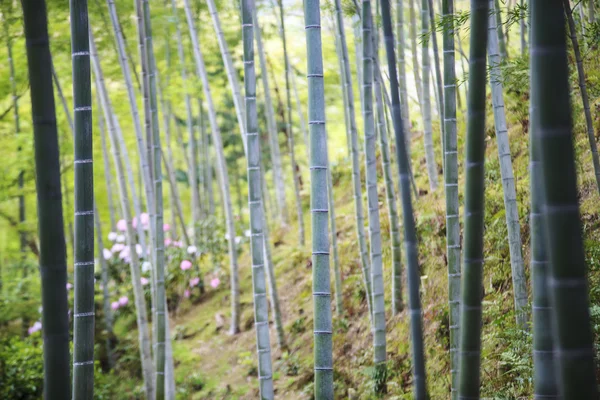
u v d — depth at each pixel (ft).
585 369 5.54
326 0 23.62
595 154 12.95
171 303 33.53
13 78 29.01
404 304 21.79
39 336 30.60
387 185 21.75
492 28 16.01
